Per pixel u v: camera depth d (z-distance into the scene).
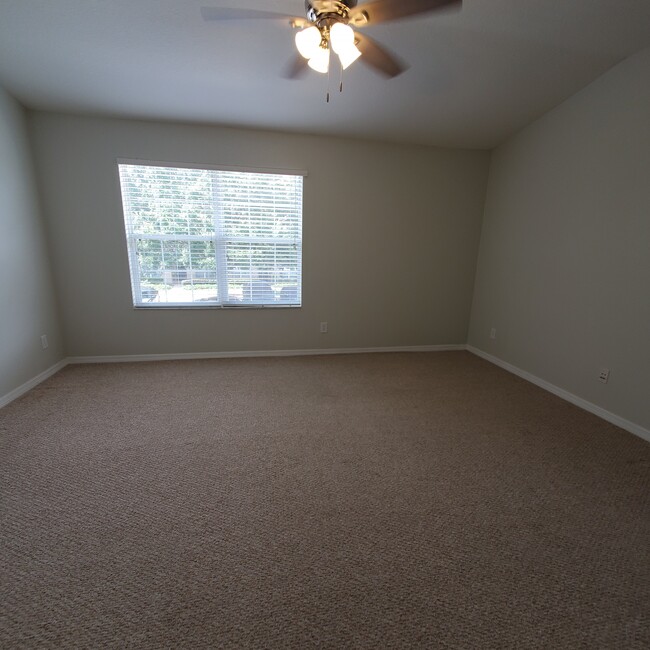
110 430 2.09
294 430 2.15
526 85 2.36
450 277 3.87
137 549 1.26
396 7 1.36
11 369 2.49
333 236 3.50
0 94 2.40
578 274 2.54
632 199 2.12
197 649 0.95
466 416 2.38
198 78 2.25
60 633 0.98
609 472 1.77
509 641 0.98
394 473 1.74
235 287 3.44
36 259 2.80
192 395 2.62
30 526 1.36
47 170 2.84
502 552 1.28
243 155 3.13
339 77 2.21
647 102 2.00
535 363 3.01
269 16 1.55
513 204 3.24
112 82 2.31
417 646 0.97
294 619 1.03
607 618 1.05
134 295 3.27
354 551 1.28
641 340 2.11
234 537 1.33
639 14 1.67
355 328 3.81
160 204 3.11
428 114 2.78
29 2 1.59
